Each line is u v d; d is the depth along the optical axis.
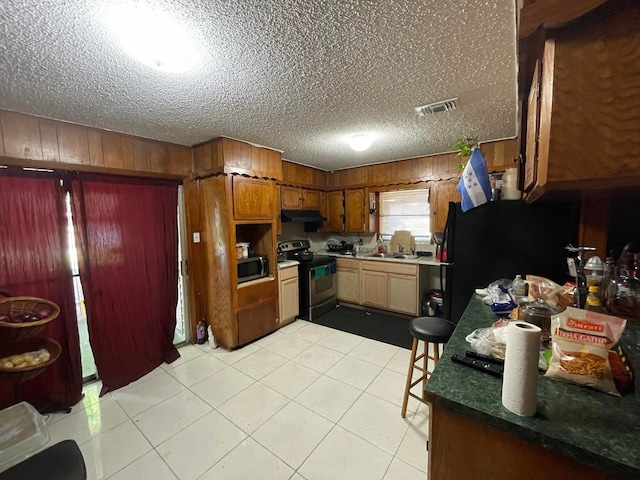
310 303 3.92
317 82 1.70
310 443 1.76
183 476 1.55
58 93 1.73
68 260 2.23
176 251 2.96
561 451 0.65
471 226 1.96
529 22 0.67
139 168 2.67
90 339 2.35
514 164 3.02
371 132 2.72
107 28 1.15
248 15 1.12
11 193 1.98
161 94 1.79
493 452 0.76
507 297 1.49
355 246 4.90
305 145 3.16
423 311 3.90
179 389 2.34
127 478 1.54
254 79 1.64
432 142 3.11
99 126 2.35
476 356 1.00
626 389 0.80
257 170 3.13
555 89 0.67
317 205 4.66
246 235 3.67
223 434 1.84
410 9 1.11
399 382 2.40
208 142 2.89
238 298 2.99
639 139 0.62
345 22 1.18
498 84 1.77
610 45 0.62
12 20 1.08
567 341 0.88
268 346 3.11
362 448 1.71
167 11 1.08
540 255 1.79
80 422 1.98
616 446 0.62
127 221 2.58
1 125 1.91
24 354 1.72
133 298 2.62
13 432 1.57
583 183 0.71
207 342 3.21
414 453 1.67
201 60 1.43
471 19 1.18
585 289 1.26
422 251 4.22
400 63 1.51
